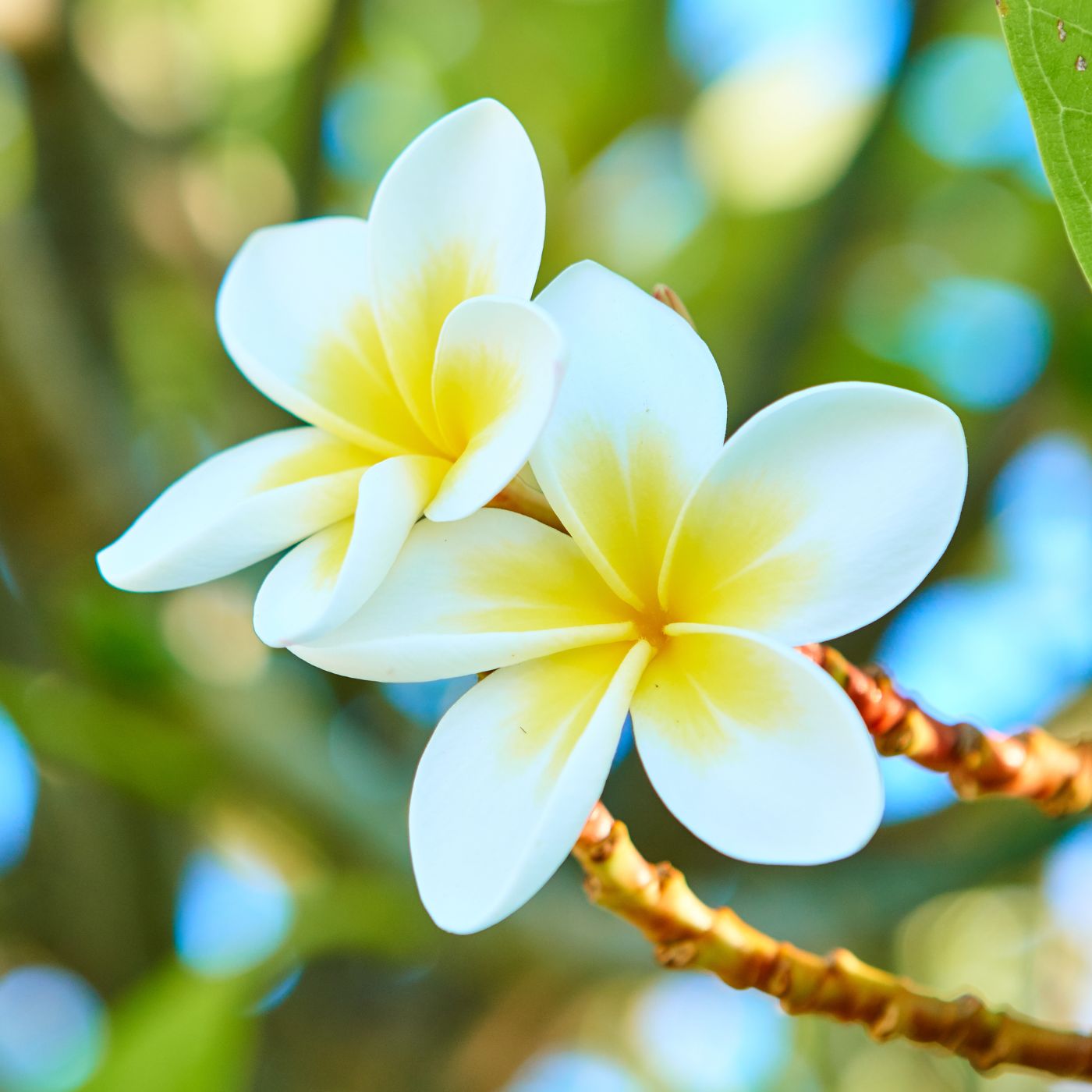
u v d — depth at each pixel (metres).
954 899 1.12
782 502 0.54
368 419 0.56
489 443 0.54
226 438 1.07
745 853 0.53
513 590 0.55
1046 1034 0.58
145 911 1.06
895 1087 1.07
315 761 0.93
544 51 1.34
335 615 0.53
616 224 1.33
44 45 1.03
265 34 1.30
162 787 0.90
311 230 0.58
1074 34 0.54
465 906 0.53
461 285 0.56
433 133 0.56
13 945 1.08
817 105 1.33
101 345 1.05
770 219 1.29
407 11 1.32
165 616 0.95
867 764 0.53
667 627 0.55
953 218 1.19
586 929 0.90
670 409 0.55
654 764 0.54
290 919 0.81
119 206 1.08
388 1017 1.02
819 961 0.59
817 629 0.54
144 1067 0.69
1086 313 0.92
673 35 1.33
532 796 0.54
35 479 0.95
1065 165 0.55
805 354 0.97
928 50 0.97
